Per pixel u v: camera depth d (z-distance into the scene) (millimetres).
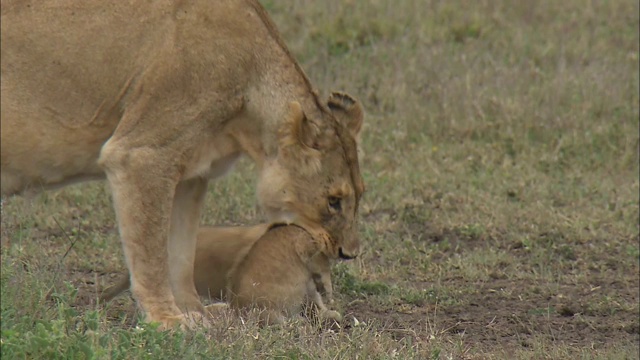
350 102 10695
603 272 13281
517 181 16047
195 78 9594
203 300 11148
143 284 9789
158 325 8930
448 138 17500
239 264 10617
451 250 13844
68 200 14414
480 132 17594
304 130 10031
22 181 9727
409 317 11523
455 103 18141
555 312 11922
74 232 13398
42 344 8281
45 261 10984
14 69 9391
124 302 11156
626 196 15570
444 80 18719
